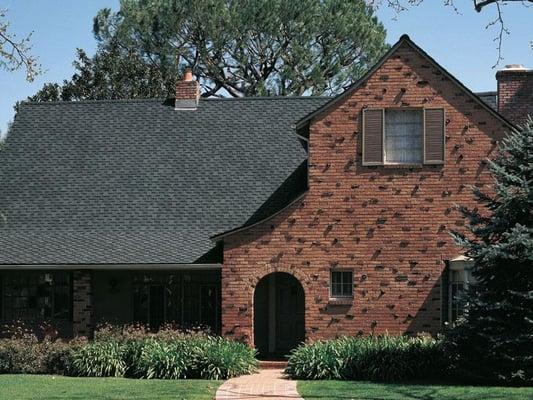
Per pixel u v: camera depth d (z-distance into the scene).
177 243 29.50
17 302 30.42
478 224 23.95
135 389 21.83
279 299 30.33
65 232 30.62
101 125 34.34
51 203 31.69
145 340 25.83
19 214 31.41
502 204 22.48
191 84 34.66
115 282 30.52
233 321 27.16
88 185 32.19
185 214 30.80
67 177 32.53
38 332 30.12
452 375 23.88
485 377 22.50
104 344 25.78
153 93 52.66
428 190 26.92
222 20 52.41
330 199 27.16
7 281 30.52
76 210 31.36
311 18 53.03
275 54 54.06
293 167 31.97
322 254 27.09
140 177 32.28
